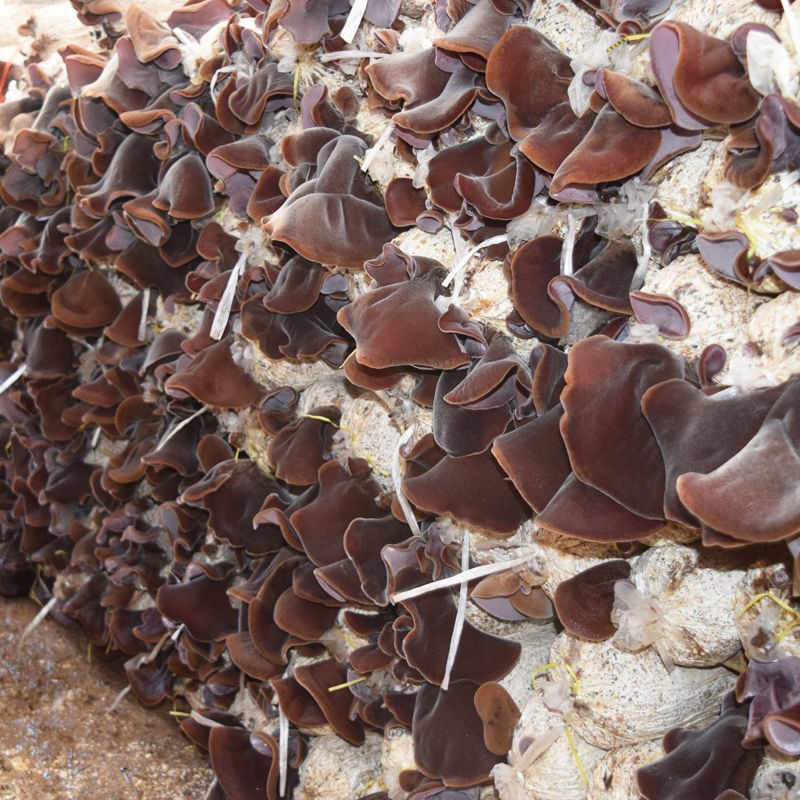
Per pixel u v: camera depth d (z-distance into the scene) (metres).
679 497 0.60
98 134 1.19
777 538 0.58
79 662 1.46
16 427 1.55
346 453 1.02
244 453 1.18
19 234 1.37
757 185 0.67
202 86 1.09
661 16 0.75
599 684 0.78
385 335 0.80
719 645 0.73
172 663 1.23
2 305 1.70
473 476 0.82
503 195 0.79
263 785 1.07
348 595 0.92
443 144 0.87
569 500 0.69
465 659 0.89
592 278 0.76
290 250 0.99
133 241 1.19
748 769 0.71
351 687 1.00
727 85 0.66
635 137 0.71
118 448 1.42
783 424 0.62
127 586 1.35
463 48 0.78
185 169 1.09
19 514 1.53
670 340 0.72
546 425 0.73
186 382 1.06
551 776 0.83
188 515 1.19
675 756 0.73
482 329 0.83
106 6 1.27
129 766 1.28
